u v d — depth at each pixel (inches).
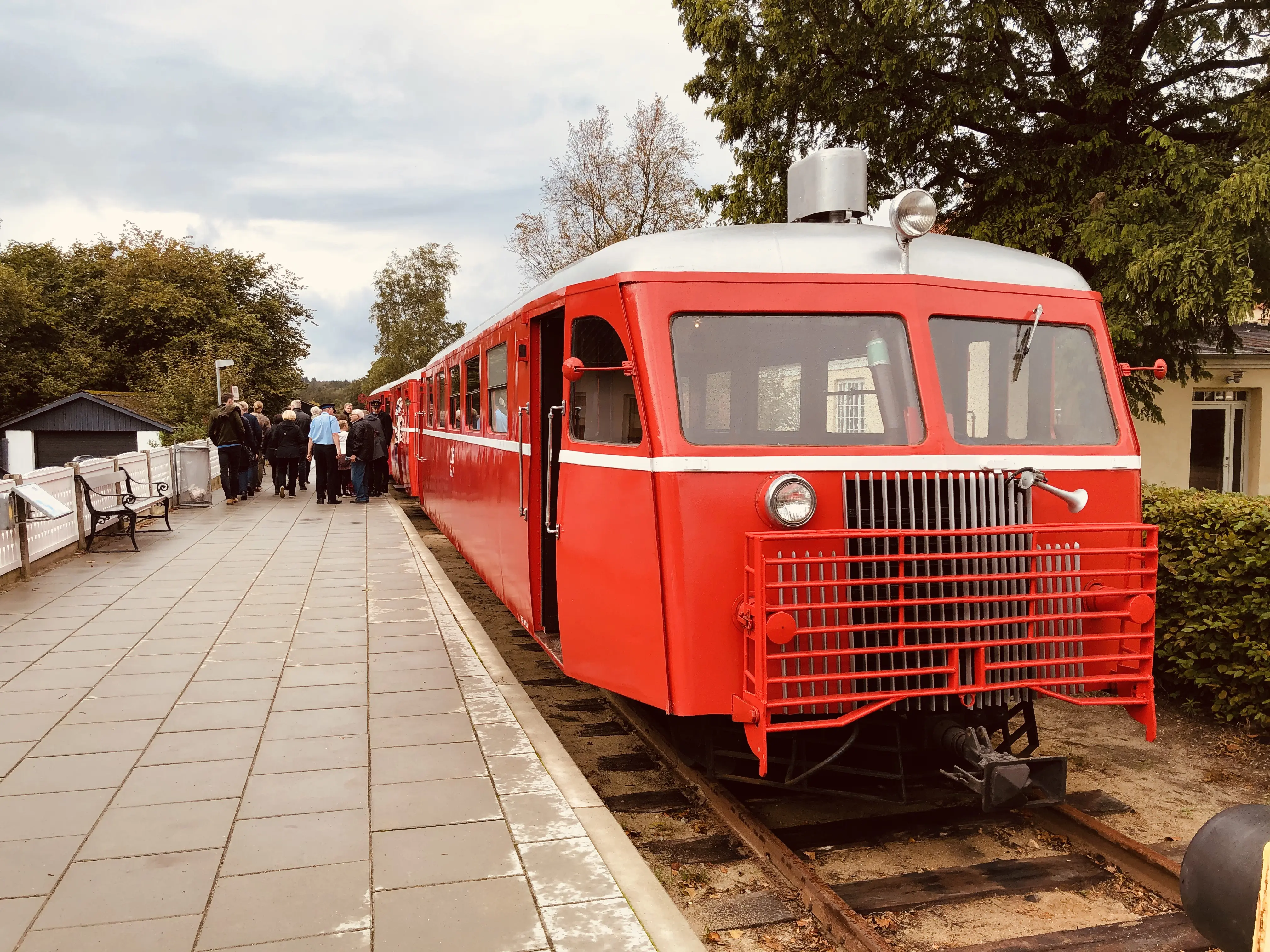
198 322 1886.1
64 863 140.8
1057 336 184.4
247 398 1560.0
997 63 436.1
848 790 187.9
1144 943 137.6
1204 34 457.4
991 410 176.6
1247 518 223.5
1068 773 209.0
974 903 150.6
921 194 169.8
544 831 152.6
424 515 694.5
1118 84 440.5
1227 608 229.5
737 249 172.4
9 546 363.3
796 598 150.3
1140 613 161.3
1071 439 181.9
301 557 435.8
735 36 474.3
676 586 159.3
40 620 303.9
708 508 159.3
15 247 2048.5
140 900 129.9
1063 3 430.0
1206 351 558.3
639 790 198.5
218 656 260.7
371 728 202.7
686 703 158.9
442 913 126.9
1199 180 379.2
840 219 206.5
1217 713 239.8
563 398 203.9
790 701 147.0
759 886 154.6
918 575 156.6
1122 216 388.5
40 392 1792.6
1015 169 432.5
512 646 335.9
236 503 683.4
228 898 130.6
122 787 170.4
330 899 130.4
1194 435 613.0
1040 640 158.7
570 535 195.3
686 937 121.7
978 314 177.0
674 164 1274.6
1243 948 66.9
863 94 454.6
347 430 783.7
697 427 163.6
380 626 296.8
